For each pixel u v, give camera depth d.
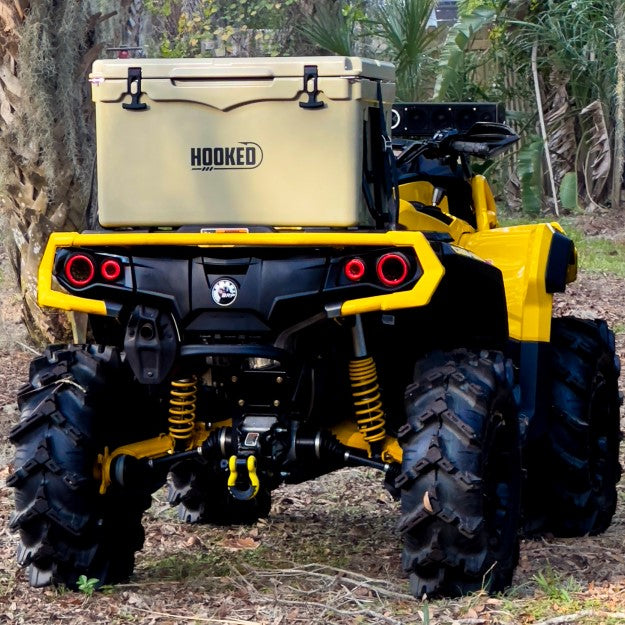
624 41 29.19
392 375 7.75
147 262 6.65
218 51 22.58
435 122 8.95
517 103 31.73
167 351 6.70
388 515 9.47
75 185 14.81
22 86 14.35
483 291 7.35
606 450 8.97
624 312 19.03
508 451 7.13
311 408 7.05
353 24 24.08
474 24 26.92
